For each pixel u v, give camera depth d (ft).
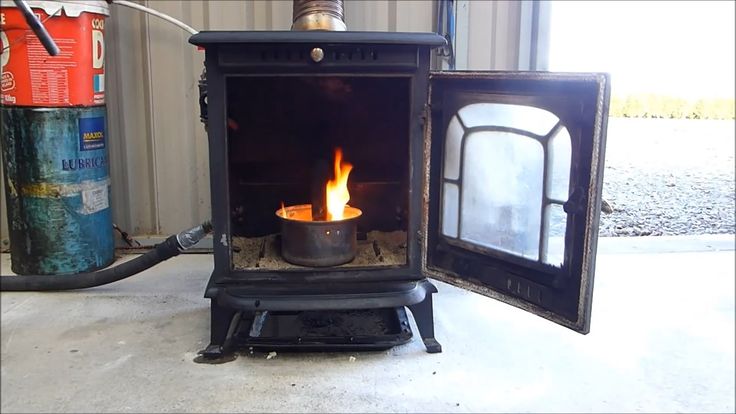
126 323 6.16
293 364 5.38
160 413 4.59
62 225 7.20
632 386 5.04
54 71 6.93
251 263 5.77
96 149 7.42
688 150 11.56
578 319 4.85
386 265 5.60
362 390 4.95
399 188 6.64
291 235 5.66
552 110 4.84
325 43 5.03
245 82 6.03
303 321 6.21
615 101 11.54
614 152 11.68
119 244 8.44
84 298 6.79
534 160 5.10
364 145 6.44
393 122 6.36
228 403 4.74
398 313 6.15
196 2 8.02
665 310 6.57
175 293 6.97
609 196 10.36
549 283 5.05
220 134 5.25
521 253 5.26
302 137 6.39
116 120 8.20
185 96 8.20
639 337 5.90
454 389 4.98
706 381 5.10
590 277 4.73
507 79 5.02
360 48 5.11
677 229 9.53
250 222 6.64
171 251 6.46
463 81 5.30
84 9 6.95
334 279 5.47
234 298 5.32
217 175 5.32
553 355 5.56
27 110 6.95
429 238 5.76
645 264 8.08
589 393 4.93
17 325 6.08
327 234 5.56
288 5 8.11
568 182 4.86
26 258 7.26
